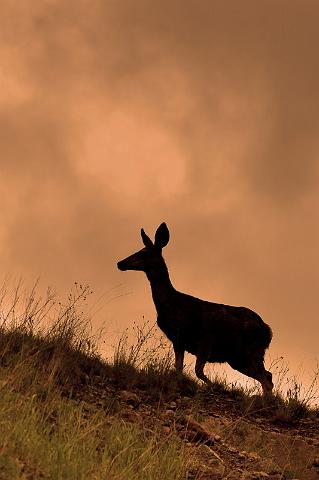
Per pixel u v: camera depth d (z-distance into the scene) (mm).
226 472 20141
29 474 15367
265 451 23000
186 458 19594
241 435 23891
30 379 21859
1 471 14969
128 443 18609
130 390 25250
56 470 15883
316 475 21688
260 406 26672
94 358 26328
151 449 19172
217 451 21734
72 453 16938
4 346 23719
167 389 26078
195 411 24859
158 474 17891
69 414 19750
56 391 21641
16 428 16984
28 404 18859
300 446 23641
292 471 21484
